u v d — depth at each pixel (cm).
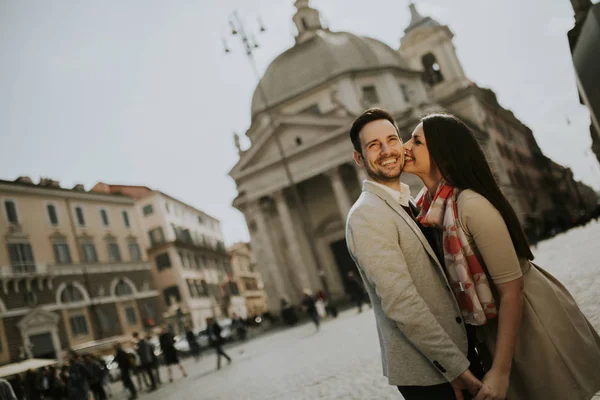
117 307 4412
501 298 228
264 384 1045
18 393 2248
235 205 4109
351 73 3966
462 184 242
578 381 226
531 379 230
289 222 3834
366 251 236
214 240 7438
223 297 6769
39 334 3647
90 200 4581
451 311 238
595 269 1020
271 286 4256
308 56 4181
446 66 5116
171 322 5028
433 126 248
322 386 790
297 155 3800
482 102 5328
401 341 238
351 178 4112
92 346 3928
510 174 5416
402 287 226
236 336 3575
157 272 5688
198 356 2834
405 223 245
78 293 4116
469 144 245
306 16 4475
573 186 9444
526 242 241
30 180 4300
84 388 1766
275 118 3809
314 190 4191
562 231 4119
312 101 4059
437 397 233
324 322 2598
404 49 5219
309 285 3741
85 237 4381
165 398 1373
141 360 1811
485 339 245
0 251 3638
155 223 5812
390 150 254
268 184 3869
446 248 242
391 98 4003
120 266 4612
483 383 216
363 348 1102
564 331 232
